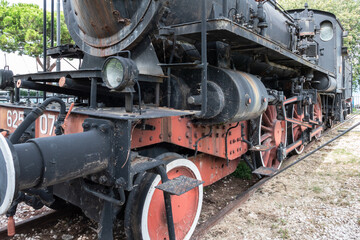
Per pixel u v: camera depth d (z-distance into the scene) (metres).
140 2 2.55
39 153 1.47
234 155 3.51
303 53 5.97
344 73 10.63
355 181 4.29
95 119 1.85
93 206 2.07
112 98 3.01
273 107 4.70
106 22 2.74
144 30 2.53
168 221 1.96
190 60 2.98
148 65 2.63
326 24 8.42
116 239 2.66
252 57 3.77
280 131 4.69
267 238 2.71
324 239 2.70
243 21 3.17
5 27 12.34
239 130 3.63
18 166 1.34
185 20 2.83
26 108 2.56
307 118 5.49
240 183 4.38
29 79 2.80
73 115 2.16
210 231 2.79
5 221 3.02
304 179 4.42
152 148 2.75
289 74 5.59
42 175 1.46
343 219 3.08
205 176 3.25
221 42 2.99
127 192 2.37
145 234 2.13
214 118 2.72
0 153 1.34
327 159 5.67
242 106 2.66
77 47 3.43
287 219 3.08
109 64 1.91
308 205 3.44
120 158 1.76
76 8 2.91
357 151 6.34
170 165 2.32
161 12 2.51
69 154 1.57
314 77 6.59
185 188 1.84
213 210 3.38
